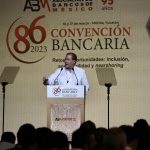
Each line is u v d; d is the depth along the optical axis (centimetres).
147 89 1462
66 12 1498
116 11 1483
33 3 1511
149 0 1475
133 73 1468
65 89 1162
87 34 1487
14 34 1514
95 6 1490
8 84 1502
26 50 1507
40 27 1505
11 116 1506
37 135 605
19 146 663
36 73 1500
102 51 1478
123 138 499
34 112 1499
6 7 1516
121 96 1466
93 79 1473
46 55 1499
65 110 1160
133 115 1461
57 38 1497
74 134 628
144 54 1470
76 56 1474
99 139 644
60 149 575
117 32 1480
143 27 1477
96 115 1470
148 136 652
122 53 1473
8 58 1512
